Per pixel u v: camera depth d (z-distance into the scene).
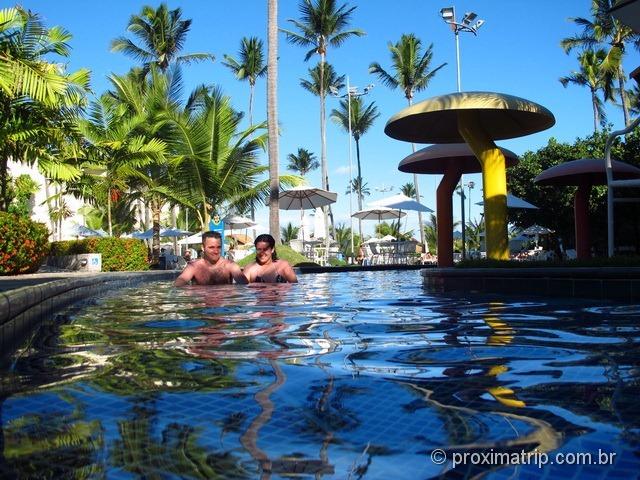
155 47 30.05
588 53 35.66
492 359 2.04
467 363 1.96
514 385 1.61
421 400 1.45
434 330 2.88
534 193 21.50
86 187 19.45
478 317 3.48
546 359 2.03
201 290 6.47
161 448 1.12
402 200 21.44
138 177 20.38
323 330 2.91
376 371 1.83
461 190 14.46
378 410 1.37
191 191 18.45
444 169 10.62
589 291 5.05
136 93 20.66
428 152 9.20
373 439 1.16
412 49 36.31
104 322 3.41
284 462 1.04
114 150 16.64
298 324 3.18
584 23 34.81
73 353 2.29
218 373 1.83
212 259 7.55
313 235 33.19
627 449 1.07
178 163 17.47
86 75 11.71
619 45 32.22
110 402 1.48
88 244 15.72
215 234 7.52
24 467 1.04
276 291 6.19
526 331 2.81
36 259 11.62
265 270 7.95
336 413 1.35
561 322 3.18
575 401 1.42
